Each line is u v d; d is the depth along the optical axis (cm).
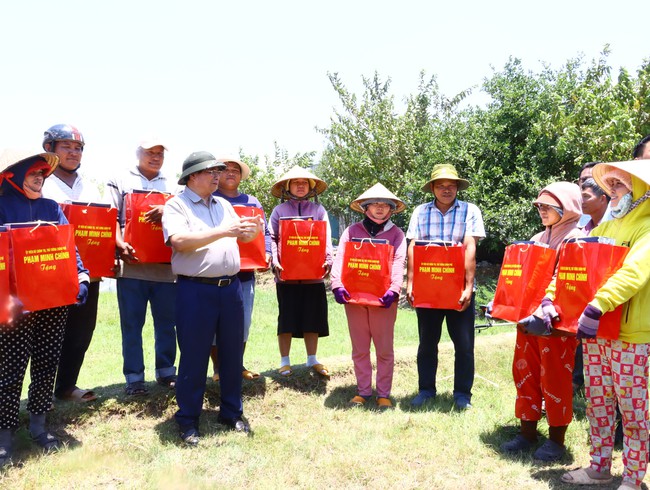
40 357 406
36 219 395
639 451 344
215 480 383
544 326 378
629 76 1096
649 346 344
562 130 1170
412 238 568
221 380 473
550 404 411
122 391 508
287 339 595
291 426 495
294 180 588
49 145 455
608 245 344
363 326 551
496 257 1493
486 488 375
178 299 446
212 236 421
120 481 380
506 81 1377
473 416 507
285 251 552
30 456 400
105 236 454
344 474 397
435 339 555
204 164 445
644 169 340
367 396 556
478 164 1344
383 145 1473
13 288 363
